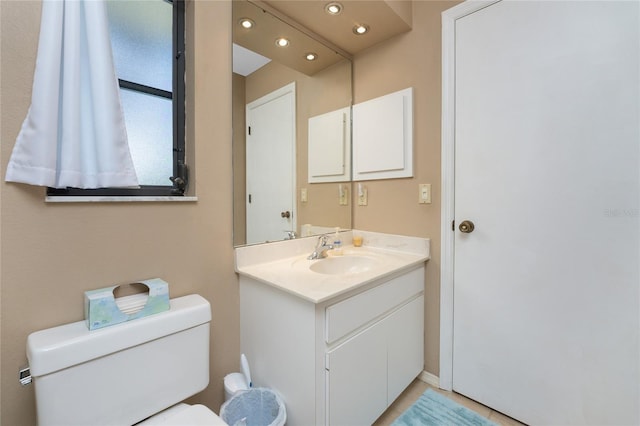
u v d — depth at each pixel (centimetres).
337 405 111
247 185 139
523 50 131
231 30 131
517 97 133
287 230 160
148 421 90
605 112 113
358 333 121
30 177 80
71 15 84
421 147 165
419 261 154
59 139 85
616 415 115
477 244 147
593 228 117
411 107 167
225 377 130
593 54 115
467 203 150
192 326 101
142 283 103
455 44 150
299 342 109
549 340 129
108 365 84
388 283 136
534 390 133
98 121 89
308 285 112
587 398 121
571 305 123
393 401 145
